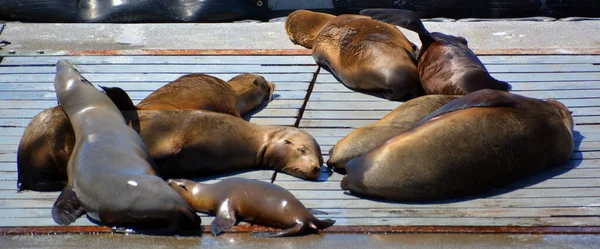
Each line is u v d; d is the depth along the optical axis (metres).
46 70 32.41
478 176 21.81
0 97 29.75
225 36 36.91
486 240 19.91
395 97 29.45
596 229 20.33
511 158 22.23
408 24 29.84
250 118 28.03
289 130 24.30
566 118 24.69
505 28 36.94
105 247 19.59
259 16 41.97
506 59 33.22
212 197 20.86
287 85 31.16
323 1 42.09
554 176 23.39
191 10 40.62
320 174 23.67
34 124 22.52
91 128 21.56
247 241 19.75
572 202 21.81
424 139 21.56
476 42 35.50
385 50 29.95
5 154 25.12
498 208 21.48
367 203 21.81
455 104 23.17
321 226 20.31
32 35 36.78
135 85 30.78
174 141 22.52
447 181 21.52
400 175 21.39
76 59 33.53
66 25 38.06
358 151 23.47
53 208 20.88
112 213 19.75
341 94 30.31
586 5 41.00
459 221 20.78
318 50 33.00
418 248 19.53
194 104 25.52
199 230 20.03
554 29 36.72
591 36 35.91
